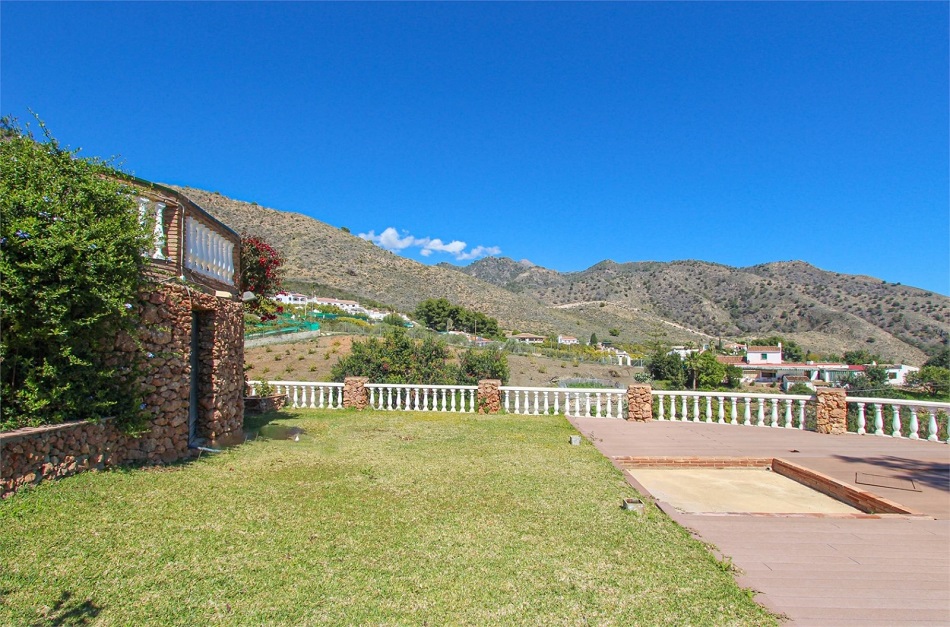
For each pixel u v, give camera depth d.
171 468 7.67
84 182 6.70
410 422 13.85
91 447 6.77
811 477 8.93
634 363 61.19
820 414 12.98
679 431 13.02
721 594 4.38
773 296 133.75
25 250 6.04
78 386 6.60
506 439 11.54
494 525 5.96
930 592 4.47
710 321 132.50
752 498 8.31
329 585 4.35
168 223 8.63
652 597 4.31
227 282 11.09
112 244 6.51
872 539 5.71
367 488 7.28
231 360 10.52
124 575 4.29
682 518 6.37
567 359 51.53
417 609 4.03
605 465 9.29
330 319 51.34
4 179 6.24
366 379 16.66
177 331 8.48
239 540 5.16
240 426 11.00
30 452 5.82
